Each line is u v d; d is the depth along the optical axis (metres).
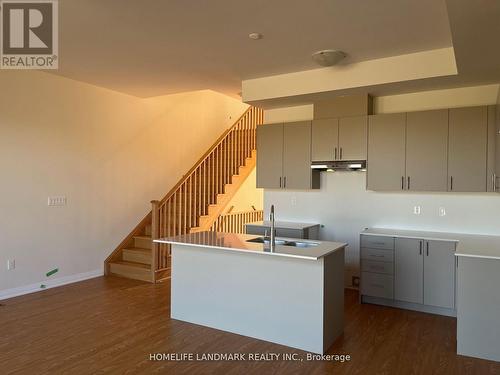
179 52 3.83
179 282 3.87
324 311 3.12
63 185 5.03
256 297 3.41
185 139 7.14
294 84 4.57
